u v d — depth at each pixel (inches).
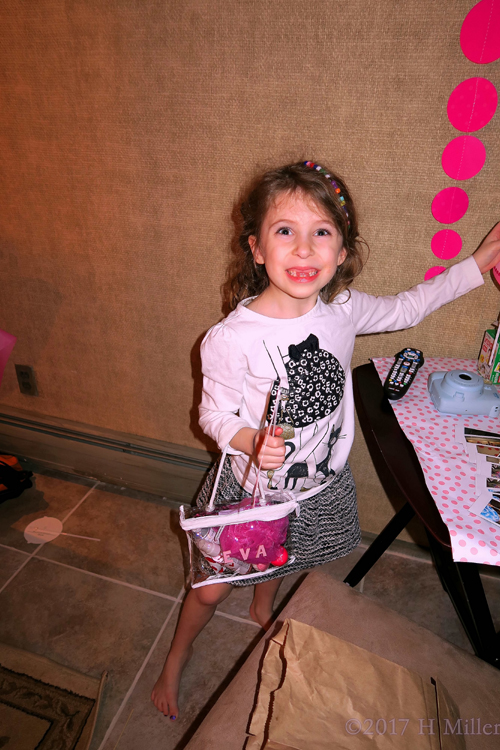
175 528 67.4
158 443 68.1
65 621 55.5
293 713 28.0
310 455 42.3
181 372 61.6
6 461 72.3
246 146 46.7
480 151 41.3
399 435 39.5
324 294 42.8
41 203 56.4
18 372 69.9
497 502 32.5
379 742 27.2
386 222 46.1
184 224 52.2
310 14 40.1
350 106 42.5
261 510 35.7
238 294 45.5
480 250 44.1
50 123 51.6
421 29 38.5
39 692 48.5
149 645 53.3
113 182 52.5
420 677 30.5
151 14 43.8
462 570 37.2
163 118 47.8
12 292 63.9
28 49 48.6
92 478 75.2
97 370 65.7
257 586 52.7
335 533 45.6
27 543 64.7
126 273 57.3
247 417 42.5
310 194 35.7
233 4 41.4
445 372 44.6
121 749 45.0
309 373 40.1
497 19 36.6
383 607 36.5
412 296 45.3
